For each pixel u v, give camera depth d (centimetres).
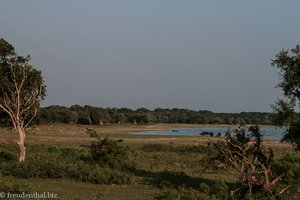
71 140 7325
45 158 3069
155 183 2580
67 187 2322
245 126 2341
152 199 2089
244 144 2289
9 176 2548
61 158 3102
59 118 15312
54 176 2598
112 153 3108
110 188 2367
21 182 2206
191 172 3231
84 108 17012
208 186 2331
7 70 3228
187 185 2567
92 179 2528
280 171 2242
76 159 3144
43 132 10250
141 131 13762
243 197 2173
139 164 3425
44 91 3394
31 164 2672
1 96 3231
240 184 2298
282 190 2141
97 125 15500
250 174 2205
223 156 2341
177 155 4847
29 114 3362
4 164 2800
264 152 2384
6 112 3269
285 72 2333
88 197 2069
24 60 3262
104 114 16025
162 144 6375
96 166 2775
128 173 2875
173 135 10881
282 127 2350
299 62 2297
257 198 2084
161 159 4219
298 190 2258
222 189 2230
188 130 15150
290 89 2333
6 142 5969
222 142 2331
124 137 9150
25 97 3294
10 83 3219
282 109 2327
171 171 3127
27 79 3266
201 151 5319
